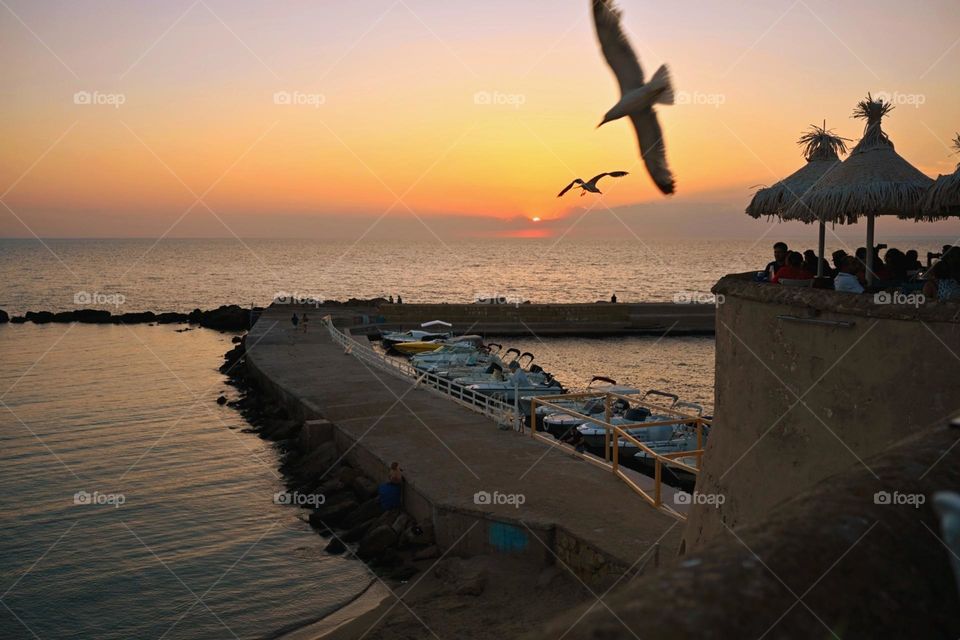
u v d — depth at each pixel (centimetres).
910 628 196
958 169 775
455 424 2541
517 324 7050
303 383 3538
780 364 867
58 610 1697
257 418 3472
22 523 2208
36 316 8319
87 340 6806
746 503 917
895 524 229
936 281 795
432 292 14050
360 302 8069
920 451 295
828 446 797
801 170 1042
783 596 183
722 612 171
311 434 2664
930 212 952
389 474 2058
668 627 162
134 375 4891
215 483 2567
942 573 220
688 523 1107
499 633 1360
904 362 719
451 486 1866
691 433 2531
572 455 2111
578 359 5944
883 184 841
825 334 802
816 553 206
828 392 797
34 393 4234
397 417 2691
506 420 2452
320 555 1925
